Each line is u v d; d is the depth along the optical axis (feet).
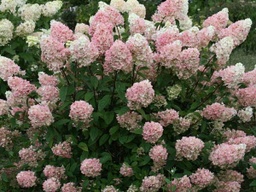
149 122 8.73
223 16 9.61
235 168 9.72
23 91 8.89
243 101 9.50
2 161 10.59
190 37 8.98
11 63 9.27
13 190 9.73
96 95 8.98
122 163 9.09
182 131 8.91
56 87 9.21
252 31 19.13
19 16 13.41
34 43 11.75
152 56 8.53
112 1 10.85
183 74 8.86
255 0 22.13
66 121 8.77
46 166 9.05
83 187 8.78
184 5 9.70
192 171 8.98
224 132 9.57
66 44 8.82
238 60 17.67
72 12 21.18
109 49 8.30
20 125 9.61
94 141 8.93
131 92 8.16
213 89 9.17
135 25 9.29
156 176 8.52
